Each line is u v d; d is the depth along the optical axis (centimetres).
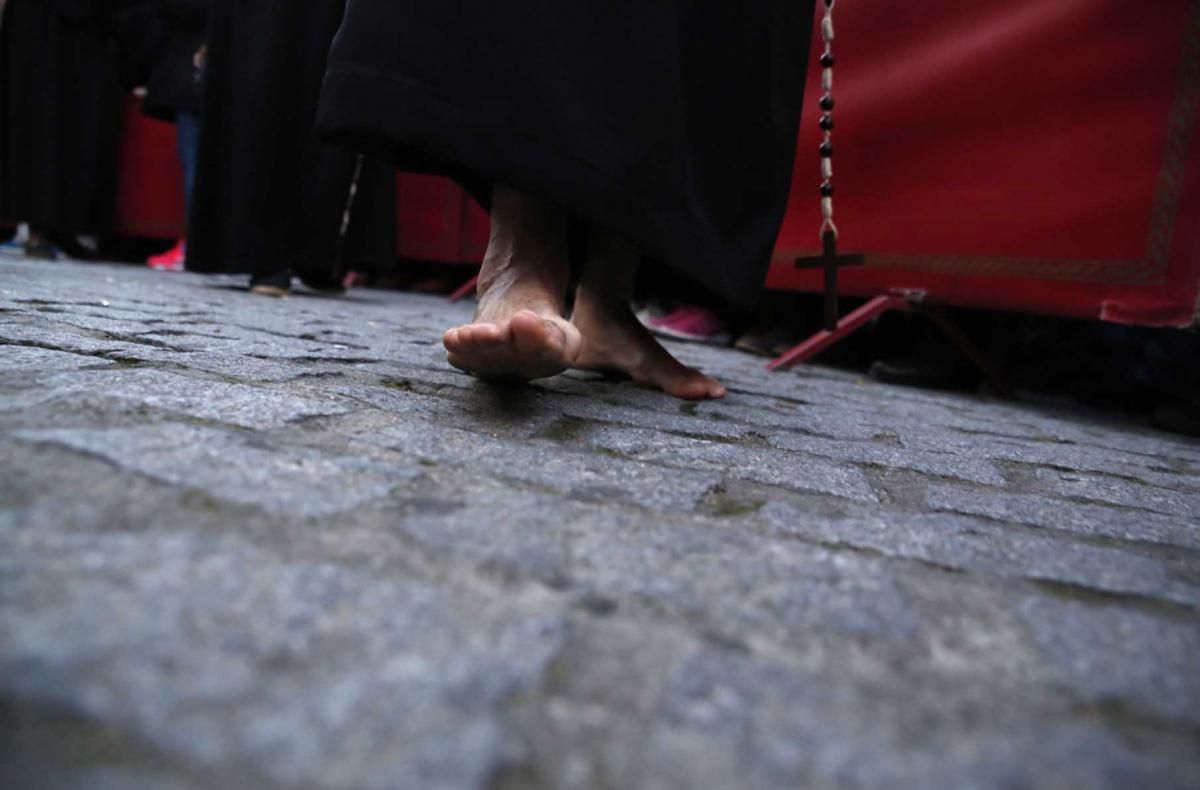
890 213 329
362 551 66
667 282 187
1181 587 83
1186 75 262
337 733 43
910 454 149
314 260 372
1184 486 154
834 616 65
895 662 58
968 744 48
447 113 126
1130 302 276
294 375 142
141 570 57
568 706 48
